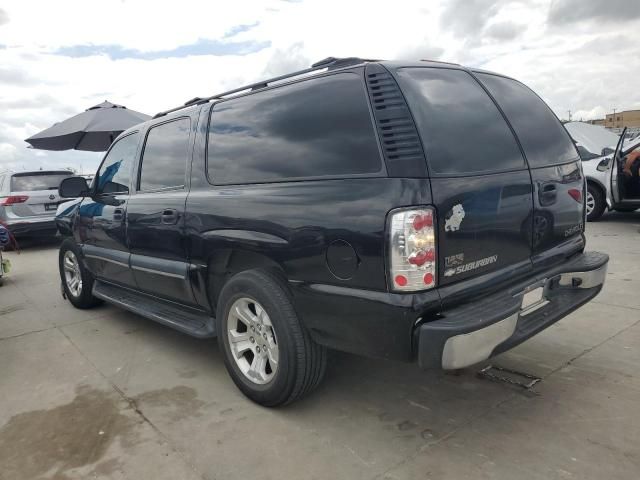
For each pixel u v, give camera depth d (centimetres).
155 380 343
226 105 325
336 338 250
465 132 251
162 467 243
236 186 300
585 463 233
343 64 266
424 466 236
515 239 266
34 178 979
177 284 349
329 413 288
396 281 219
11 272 761
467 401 295
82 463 249
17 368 373
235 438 265
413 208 217
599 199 909
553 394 298
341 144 248
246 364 306
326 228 241
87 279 500
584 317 422
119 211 404
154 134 390
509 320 233
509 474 227
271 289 274
